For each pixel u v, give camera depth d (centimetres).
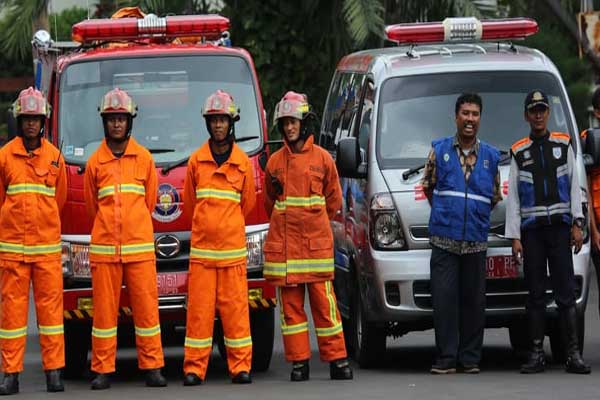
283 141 1742
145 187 1698
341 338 1722
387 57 1934
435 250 1741
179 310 1783
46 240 1662
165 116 1842
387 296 1780
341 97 2141
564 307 1738
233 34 3148
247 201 1714
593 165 1806
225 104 1684
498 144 1839
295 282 1703
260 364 1867
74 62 1861
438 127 1841
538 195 1728
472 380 1675
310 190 1709
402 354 2034
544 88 1870
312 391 1606
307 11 3120
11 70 4609
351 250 1911
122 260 1677
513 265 1788
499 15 3303
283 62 3144
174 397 1580
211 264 1694
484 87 1867
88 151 1812
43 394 1647
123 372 1916
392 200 1786
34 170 1658
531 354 1747
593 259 1823
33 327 2498
